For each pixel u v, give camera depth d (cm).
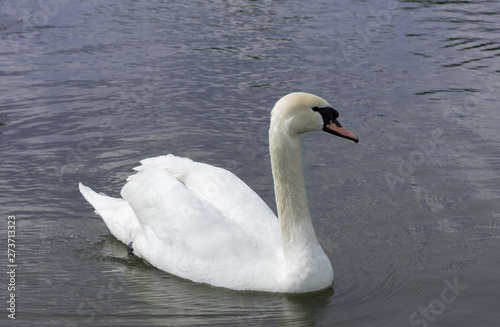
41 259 878
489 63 1727
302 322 733
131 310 755
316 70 1659
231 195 881
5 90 1491
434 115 1388
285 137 773
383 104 1445
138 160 1168
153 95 1478
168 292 803
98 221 995
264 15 2189
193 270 830
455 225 957
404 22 2119
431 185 1084
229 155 1191
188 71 1639
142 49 1811
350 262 863
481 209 1005
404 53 1806
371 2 2384
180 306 767
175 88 1523
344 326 726
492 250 888
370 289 802
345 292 798
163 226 854
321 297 789
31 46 1828
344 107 1422
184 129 1301
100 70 1638
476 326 720
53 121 1328
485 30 2030
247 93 1498
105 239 949
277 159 783
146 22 2086
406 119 1366
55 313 745
